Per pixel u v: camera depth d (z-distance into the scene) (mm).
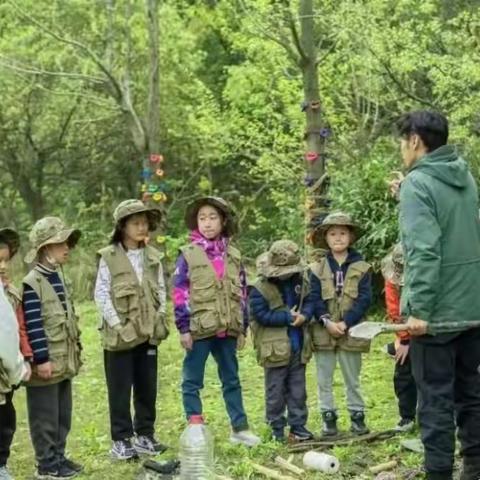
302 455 4973
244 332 5238
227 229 5270
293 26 7695
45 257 4793
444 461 3941
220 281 5121
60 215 17297
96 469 4930
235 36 12727
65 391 4879
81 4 13656
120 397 5059
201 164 16125
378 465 4680
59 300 4770
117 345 4961
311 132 7777
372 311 9531
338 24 9453
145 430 5203
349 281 5312
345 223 5305
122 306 4980
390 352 5508
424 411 3984
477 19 9383
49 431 4754
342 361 5312
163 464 4797
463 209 3977
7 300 4230
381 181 9523
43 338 4629
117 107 12789
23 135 16016
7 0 12438
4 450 4664
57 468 4785
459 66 9070
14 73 14094
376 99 11133
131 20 13570
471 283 3939
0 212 17141
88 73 13961
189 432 4230
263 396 6836
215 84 17219
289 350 5203
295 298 5262
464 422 4113
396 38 9391
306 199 7848
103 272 5027
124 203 5094
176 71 15398
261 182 15828
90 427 5980
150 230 5188
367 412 6051
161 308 5164
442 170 3961
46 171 17094
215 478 4387
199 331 5066
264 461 4898
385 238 9320
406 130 4086
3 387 4230
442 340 3938
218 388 7207
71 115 15789
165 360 8594
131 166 16875
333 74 11500
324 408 5340
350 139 11594
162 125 15578
